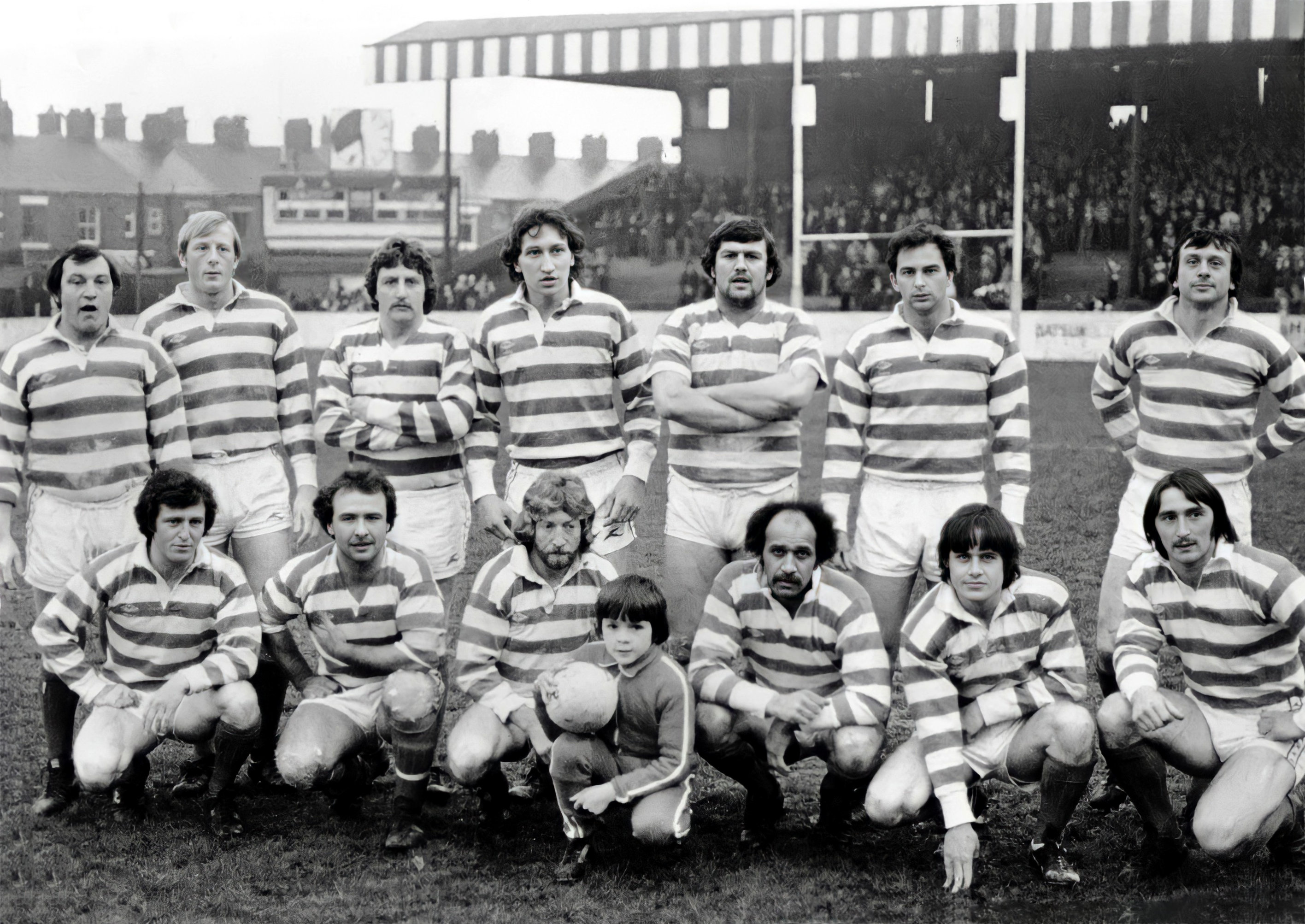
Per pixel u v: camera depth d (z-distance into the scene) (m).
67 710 3.65
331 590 3.53
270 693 3.81
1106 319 12.58
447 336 4.07
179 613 3.60
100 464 3.89
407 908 3.01
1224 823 2.95
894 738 4.07
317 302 14.23
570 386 3.97
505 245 4.03
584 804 3.14
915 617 3.28
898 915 2.95
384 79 14.10
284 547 4.22
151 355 3.98
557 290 3.95
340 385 4.12
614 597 3.16
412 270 4.02
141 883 3.16
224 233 4.08
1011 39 12.48
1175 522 3.12
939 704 3.21
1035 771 3.15
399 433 3.94
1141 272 13.50
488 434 4.14
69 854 3.34
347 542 3.42
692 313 4.02
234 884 3.14
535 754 3.56
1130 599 3.33
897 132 14.55
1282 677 3.18
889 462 3.84
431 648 3.53
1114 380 4.07
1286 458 8.45
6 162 13.80
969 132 14.30
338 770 3.48
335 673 3.62
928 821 3.48
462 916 2.96
